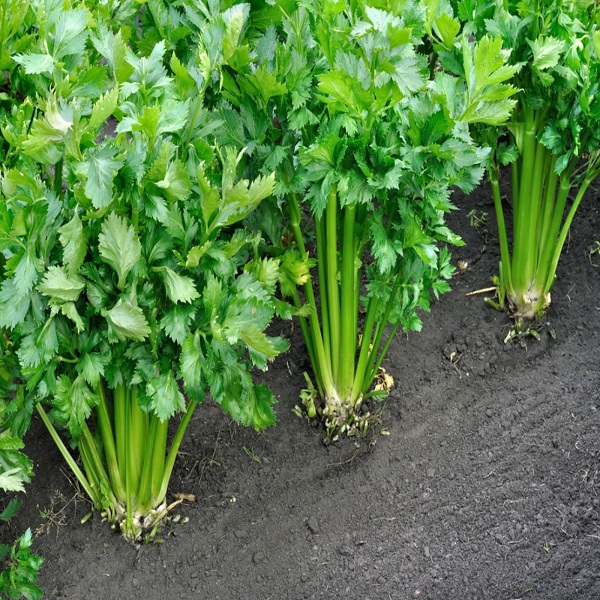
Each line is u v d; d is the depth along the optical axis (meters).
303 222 2.74
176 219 2.25
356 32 2.26
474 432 2.61
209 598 2.42
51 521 2.48
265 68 2.32
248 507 2.51
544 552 2.47
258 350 2.28
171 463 2.46
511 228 2.88
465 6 2.60
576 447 2.59
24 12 2.35
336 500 2.52
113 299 2.26
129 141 2.31
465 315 2.76
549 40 2.51
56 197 2.23
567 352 2.72
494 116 2.32
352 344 2.53
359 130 2.36
